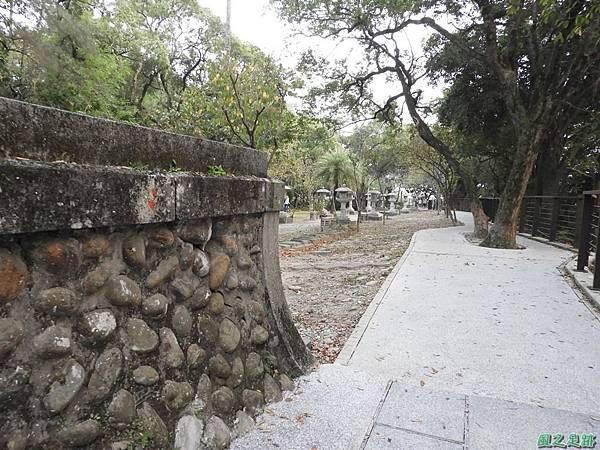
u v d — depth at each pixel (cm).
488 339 320
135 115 637
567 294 464
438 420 202
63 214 107
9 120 99
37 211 100
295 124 906
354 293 503
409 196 3753
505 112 1071
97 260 128
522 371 263
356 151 1961
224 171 196
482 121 1139
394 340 317
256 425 191
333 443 180
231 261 204
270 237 244
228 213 190
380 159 1917
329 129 1183
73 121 117
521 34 826
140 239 144
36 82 479
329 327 372
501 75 852
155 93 1336
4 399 100
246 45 1091
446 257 723
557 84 768
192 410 162
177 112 609
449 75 1104
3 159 94
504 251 805
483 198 1997
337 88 1113
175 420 154
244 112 635
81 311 122
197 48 1420
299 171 2066
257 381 210
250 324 217
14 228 95
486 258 712
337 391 229
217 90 650
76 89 514
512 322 362
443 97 1352
